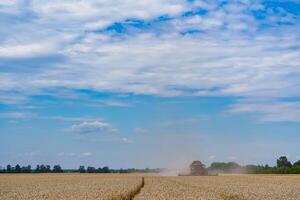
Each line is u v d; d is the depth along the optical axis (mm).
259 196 54406
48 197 52219
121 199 48000
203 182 96688
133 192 56938
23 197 52844
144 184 86125
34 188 73375
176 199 49375
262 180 110875
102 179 115312
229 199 52125
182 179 118812
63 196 53125
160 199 49406
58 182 98250
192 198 50625
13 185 85562
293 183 92250
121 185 74812
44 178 130750
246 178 128875
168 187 73625
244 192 60031
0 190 67875
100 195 52156
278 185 82188
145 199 49281
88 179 116438
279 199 50906
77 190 64688
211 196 53875
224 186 77250
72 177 139250
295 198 52375
